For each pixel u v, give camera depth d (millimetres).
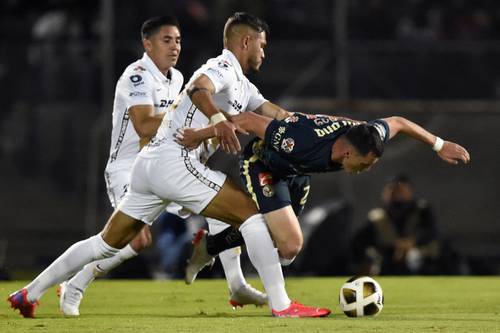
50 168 46156
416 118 46281
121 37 45906
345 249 42938
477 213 45312
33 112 46344
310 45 46469
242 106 23812
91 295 29734
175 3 46000
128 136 26797
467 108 46281
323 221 42625
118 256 24594
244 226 22156
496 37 50844
